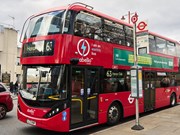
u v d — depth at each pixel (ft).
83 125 26.68
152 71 41.52
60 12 26.22
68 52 25.05
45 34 26.21
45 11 28.25
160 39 45.32
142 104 37.86
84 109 26.89
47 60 25.29
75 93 25.82
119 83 33.12
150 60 41.06
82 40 26.99
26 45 28.14
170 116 37.50
